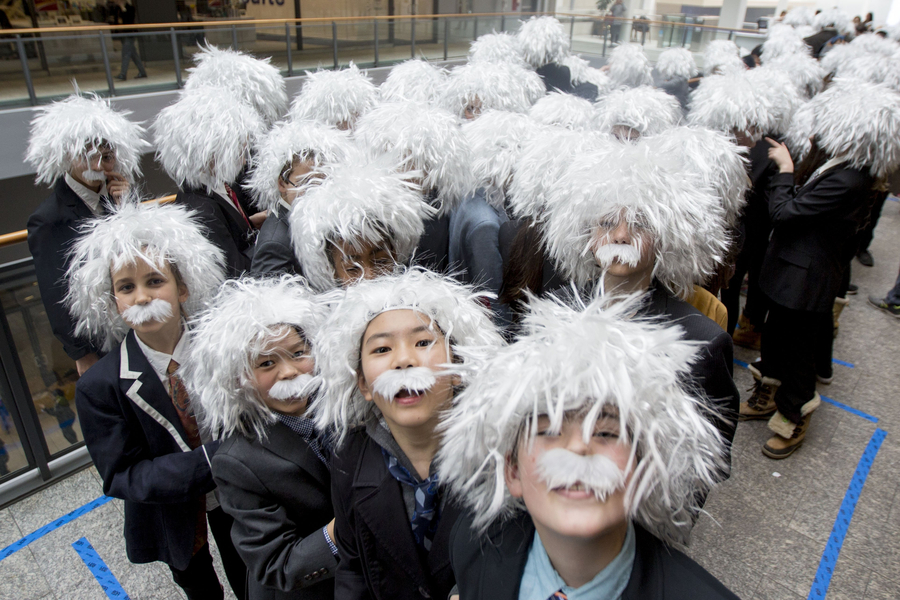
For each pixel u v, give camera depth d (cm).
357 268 171
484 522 88
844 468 287
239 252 259
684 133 208
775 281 266
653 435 69
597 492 66
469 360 101
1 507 262
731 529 250
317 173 212
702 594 75
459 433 82
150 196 276
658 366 72
